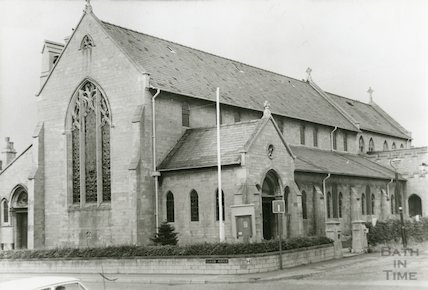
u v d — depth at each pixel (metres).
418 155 59.91
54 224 40.25
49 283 12.42
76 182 40.00
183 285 24.08
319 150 53.81
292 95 56.03
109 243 37.06
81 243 38.59
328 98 64.06
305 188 42.25
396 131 73.81
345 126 59.28
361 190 51.00
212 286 23.19
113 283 25.94
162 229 33.44
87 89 39.78
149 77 36.53
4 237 44.84
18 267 32.59
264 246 27.48
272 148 35.75
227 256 26.42
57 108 41.03
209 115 41.22
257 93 48.47
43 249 32.53
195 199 35.28
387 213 54.78
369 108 76.25
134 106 36.66
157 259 28.23
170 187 36.22
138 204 35.03
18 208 44.78
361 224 38.25
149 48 41.66
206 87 41.84
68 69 40.56
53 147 40.97
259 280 24.30
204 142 36.78
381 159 62.28
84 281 26.97
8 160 51.56
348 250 39.50
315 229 42.62
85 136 39.69
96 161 38.72
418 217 49.09
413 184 59.91
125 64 37.31
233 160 33.34
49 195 40.78
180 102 38.84
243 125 35.94
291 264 29.16
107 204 37.69
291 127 49.50
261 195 34.16
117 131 37.38
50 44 45.19
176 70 41.22
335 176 47.16
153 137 36.31
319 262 31.44
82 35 39.84
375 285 22.05
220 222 30.58
